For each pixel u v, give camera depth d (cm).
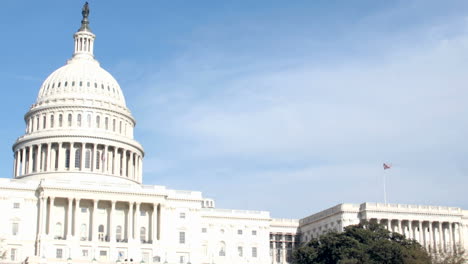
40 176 19325
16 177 19862
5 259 16025
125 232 18038
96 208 17712
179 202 18725
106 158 19925
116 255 17238
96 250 17112
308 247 17588
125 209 18212
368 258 15988
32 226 17450
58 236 17350
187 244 18450
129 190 18012
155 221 18075
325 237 17150
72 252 16888
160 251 17725
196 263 18312
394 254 15988
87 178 19312
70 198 17525
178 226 18538
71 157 19625
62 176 19225
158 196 18225
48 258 15588
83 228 17725
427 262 15962
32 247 17238
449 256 16712
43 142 19800
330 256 16738
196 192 19012
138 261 17062
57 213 17662
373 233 17088
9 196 17488
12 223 17338
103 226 17962
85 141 19762
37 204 17612
